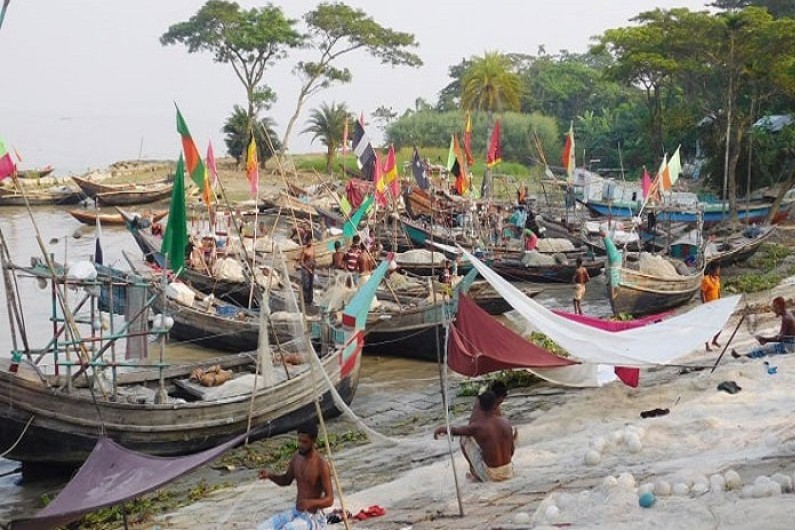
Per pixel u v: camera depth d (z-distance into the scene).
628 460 12.41
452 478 13.08
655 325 17.58
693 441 12.95
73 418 15.53
